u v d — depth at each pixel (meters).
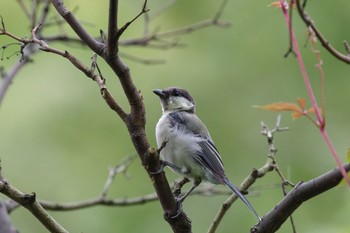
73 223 11.21
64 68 12.88
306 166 12.11
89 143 12.49
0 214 5.06
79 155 12.40
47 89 12.78
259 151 12.38
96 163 12.33
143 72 12.98
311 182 5.62
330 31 11.95
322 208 10.59
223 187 11.68
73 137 12.53
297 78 12.51
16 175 12.15
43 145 12.41
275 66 12.71
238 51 12.92
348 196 10.50
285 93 12.51
